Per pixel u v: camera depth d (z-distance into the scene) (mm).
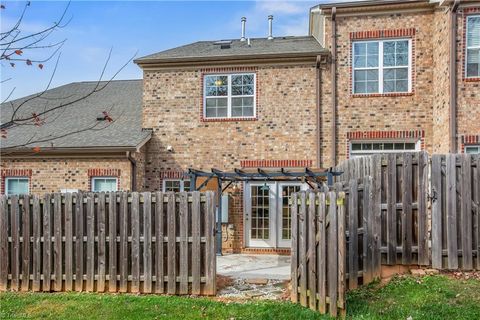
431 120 12266
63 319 6281
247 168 13055
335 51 12781
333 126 12656
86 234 7961
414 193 7719
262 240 12977
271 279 8820
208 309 6621
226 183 13297
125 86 18172
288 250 12734
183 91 13711
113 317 6320
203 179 13203
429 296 6340
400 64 12570
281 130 13039
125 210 7895
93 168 13320
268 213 13047
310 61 12945
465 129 10945
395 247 7645
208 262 7598
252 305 6797
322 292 6215
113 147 12797
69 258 7953
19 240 8109
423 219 7633
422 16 12367
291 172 11031
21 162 13648
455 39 11016
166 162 13680
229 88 13492
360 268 7113
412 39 12422
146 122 13898
